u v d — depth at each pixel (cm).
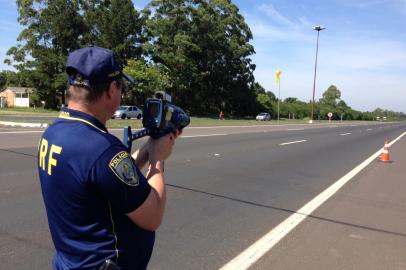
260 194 898
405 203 862
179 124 232
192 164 1272
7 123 2583
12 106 7381
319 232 642
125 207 191
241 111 8425
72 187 187
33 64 6250
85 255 193
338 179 1138
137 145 1530
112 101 204
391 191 986
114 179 186
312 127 4575
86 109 198
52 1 6219
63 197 190
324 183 1070
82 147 187
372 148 2150
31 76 6191
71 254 195
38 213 660
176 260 506
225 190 919
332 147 2102
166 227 634
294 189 971
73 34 6331
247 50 7862
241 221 684
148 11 6806
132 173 192
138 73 5750
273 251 552
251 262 509
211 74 7638
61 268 200
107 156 187
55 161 191
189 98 7519
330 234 634
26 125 2483
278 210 767
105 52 199
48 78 6169
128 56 6372
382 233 648
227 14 7756
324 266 507
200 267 488
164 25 6606
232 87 7994
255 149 1803
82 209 189
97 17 6425
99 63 194
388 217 745
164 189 215
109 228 194
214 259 514
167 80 6328
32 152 1303
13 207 691
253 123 4753
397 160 1622
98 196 189
